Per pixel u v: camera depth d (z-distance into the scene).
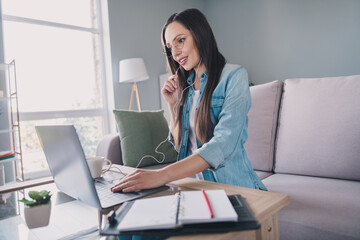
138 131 2.01
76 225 0.60
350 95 1.29
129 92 3.49
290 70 3.64
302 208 0.95
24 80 2.85
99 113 3.40
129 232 0.45
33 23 2.93
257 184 1.02
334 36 3.27
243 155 1.02
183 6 4.12
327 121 1.32
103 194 0.69
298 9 3.52
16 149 2.72
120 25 3.41
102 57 3.43
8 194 0.85
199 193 0.58
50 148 0.72
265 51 3.84
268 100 1.59
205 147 0.78
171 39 1.01
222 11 4.23
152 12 3.74
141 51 3.62
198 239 0.43
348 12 3.15
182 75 1.16
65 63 3.16
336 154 1.27
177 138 1.15
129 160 1.92
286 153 1.44
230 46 4.19
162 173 0.72
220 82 0.98
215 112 0.98
